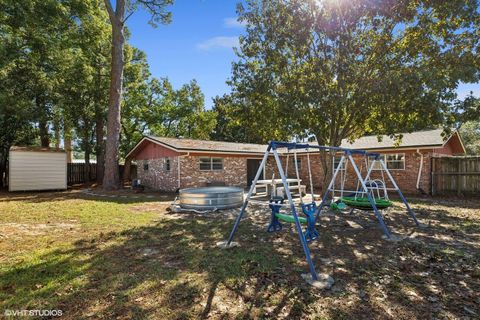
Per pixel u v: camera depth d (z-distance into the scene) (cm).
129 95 2302
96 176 2122
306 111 898
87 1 1605
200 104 2784
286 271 373
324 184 1100
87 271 366
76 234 552
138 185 1484
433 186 1271
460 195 1210
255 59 1018
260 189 1347
